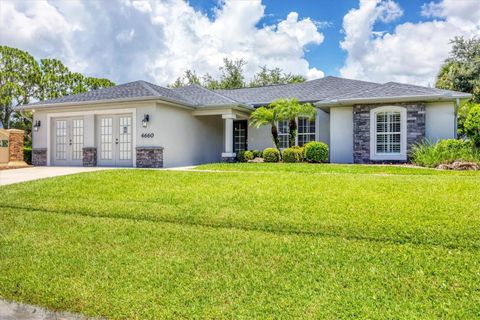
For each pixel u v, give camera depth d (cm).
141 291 402
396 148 1623
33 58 2716
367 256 482
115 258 498
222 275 439
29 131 2695
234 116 1853
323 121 1947
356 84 2136
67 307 377
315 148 1639
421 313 345
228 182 1023
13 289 414
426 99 1533
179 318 347
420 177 1042
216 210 730
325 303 367
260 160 1902
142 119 1639
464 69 3075
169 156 1697
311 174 1151
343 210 698
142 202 814
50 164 1852
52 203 819
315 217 662
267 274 438
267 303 370
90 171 1320
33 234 609
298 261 475
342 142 1748
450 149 1432
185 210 739
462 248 499
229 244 544
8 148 1780
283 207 736
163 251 523
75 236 596
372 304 363
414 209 684
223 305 369
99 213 736
